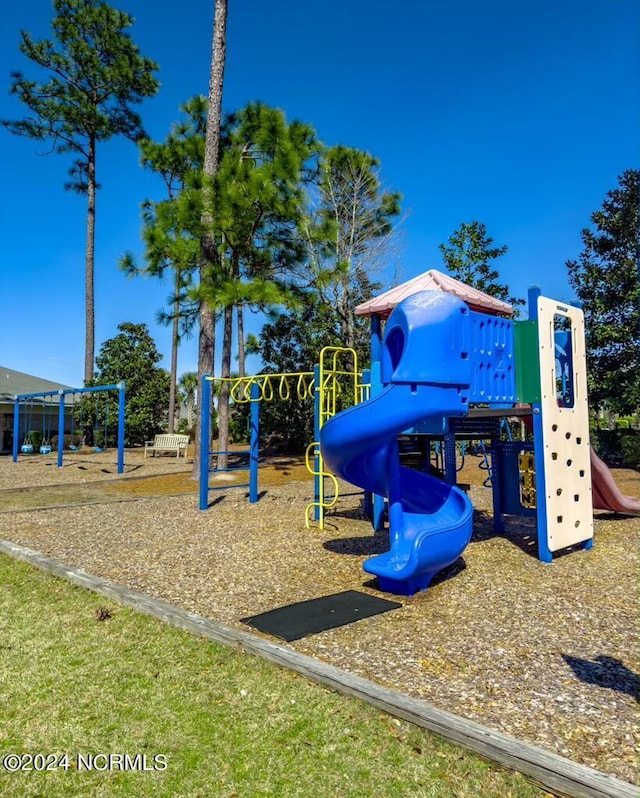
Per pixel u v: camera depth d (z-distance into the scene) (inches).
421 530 179.2
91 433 939.3
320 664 116.5
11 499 378.9
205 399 330.3
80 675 118.3
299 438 719.7
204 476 327.0
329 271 535.5
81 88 950.4
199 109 634.2
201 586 178.9
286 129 486.3
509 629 140.7
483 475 478.6
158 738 95.4
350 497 373.4
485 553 217.2
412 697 103.7
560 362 233.9
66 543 239.6
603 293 561.0
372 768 86.4
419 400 162.9
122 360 972.6
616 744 88.9
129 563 206.8
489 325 202.1
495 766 86.0
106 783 84.5
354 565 203.3
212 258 463.5
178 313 566.9
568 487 215.8
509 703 103.3
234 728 98.0
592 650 127.5
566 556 213.3
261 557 215.5
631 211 544.1
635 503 276.8
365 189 735.1
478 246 663.1
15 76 898.7
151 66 960.3
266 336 723.4
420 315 164.2
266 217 485.4
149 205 547.2
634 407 538.9
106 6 903.7
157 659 125.3
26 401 861.8
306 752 90.7
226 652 128.1
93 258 961.5
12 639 137.9
